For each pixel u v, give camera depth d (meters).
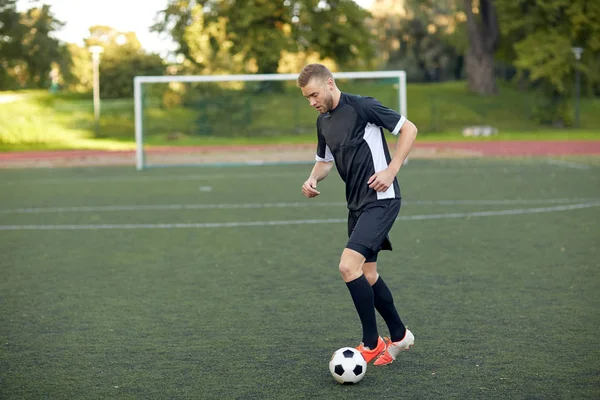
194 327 5.32
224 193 14.45
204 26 37.19
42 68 40.31
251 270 7.30
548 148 26.23
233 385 4.11
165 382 4.18
